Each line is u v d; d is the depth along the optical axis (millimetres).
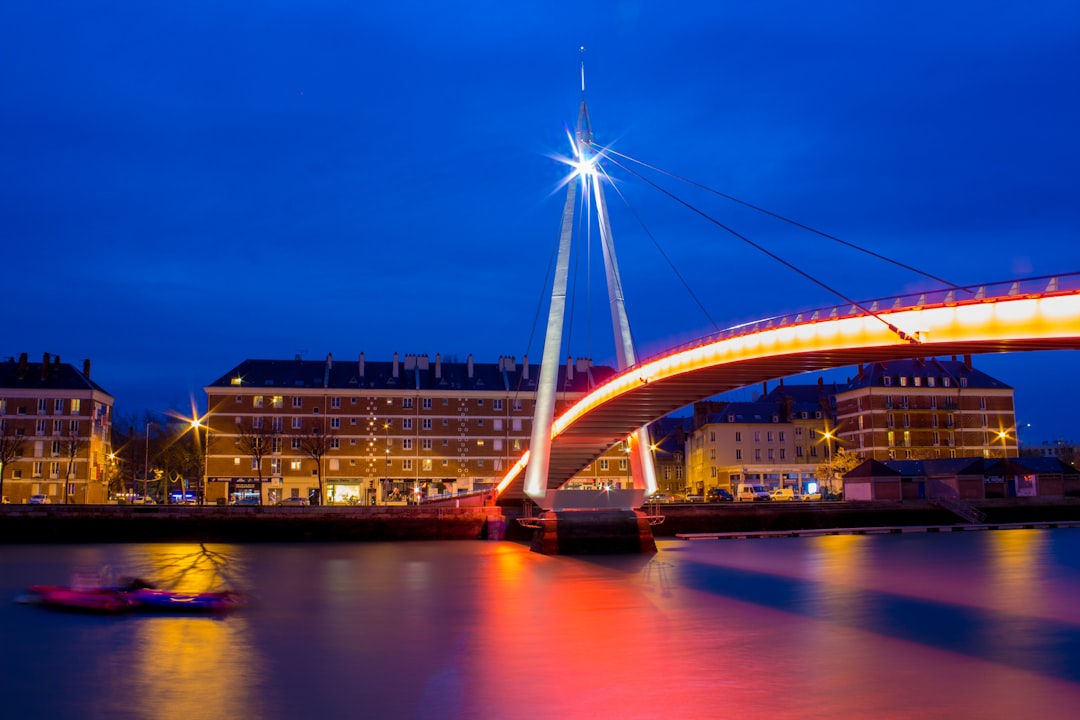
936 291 47688
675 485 178000
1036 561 68500
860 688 29375
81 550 79188
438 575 60844
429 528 94500
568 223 78938
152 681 30312
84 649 35000
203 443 144875
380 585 55344
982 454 142750
